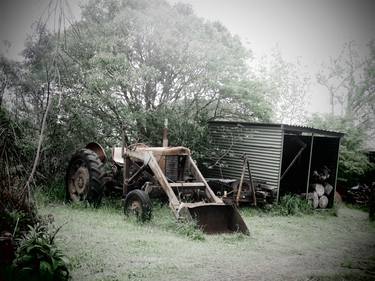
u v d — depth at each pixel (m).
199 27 11.49
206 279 4.58
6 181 5.06
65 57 9.15
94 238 5.84
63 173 9.64
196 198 7.36
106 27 10.28
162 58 10.72
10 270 3.83
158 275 4.59
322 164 11.63
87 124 9.87
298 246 6.46
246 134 10.23
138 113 10.21
